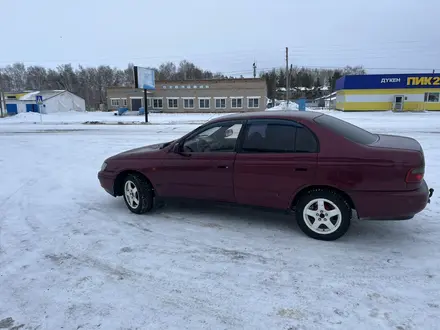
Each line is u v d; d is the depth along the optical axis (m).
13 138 16.73
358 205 3.79
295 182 4.00
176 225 4.68
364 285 3.14
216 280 3.28
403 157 3.62
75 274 3.45
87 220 4.98
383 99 41.06
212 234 4.34
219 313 2.79
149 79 34.94
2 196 6.36
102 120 35.59
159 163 4.83
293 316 2.73
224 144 4.46
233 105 54.16
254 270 3.44
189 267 3.53
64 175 8.05
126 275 3.41
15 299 3.05
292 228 4.48
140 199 5.05
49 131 21.00
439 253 3.71
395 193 3.63
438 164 8.07
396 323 2.62
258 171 4.16
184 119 35.22
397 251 3.77
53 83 100.62
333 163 3.81
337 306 2.84
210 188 4.54
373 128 18.34
